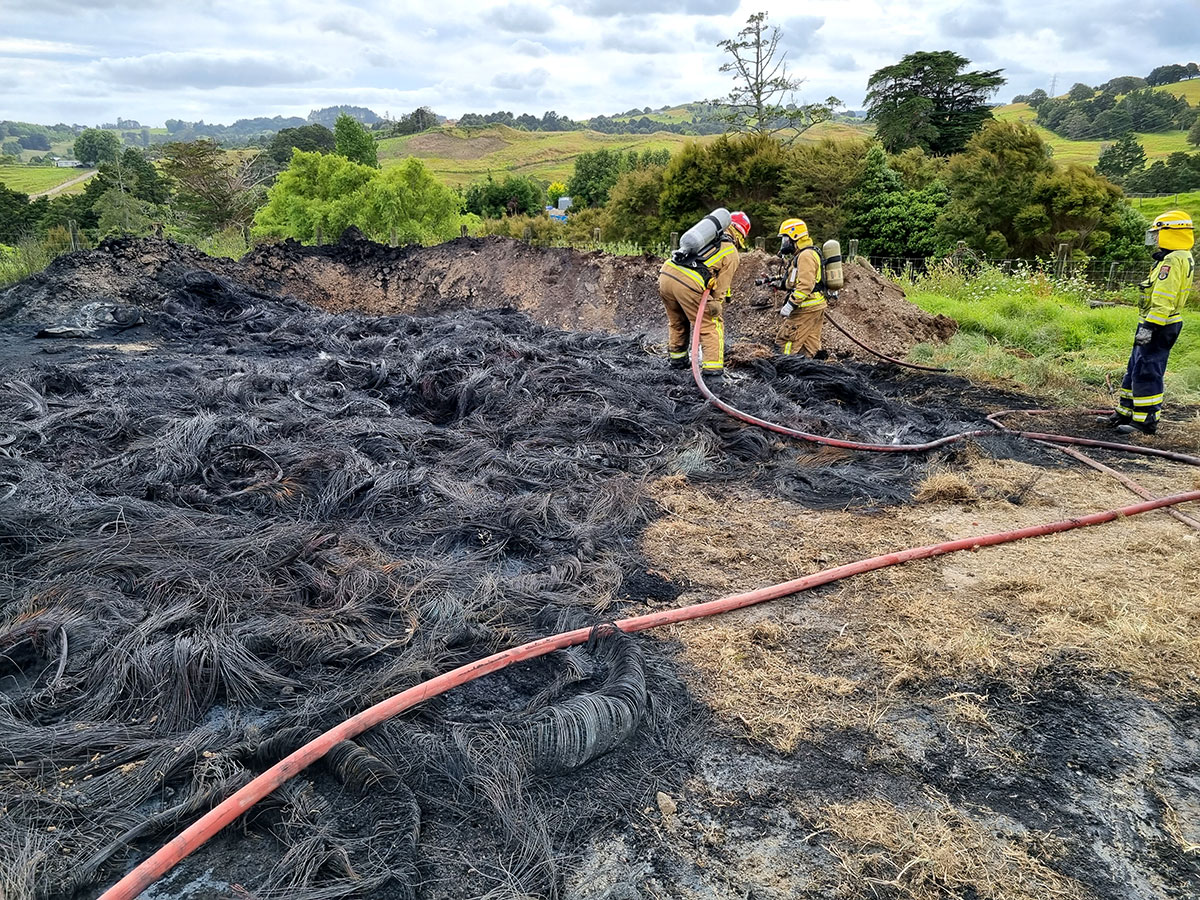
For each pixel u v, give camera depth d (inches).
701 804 97.5
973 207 1000.9
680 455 225.1
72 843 87.1
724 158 1018.1
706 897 84.0
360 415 254.2
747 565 163.0
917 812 96.6
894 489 206.1
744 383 293.7
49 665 119.1
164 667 115.0
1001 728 112.4
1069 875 87.7
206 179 1467.8
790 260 343.9
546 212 1927.9
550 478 208.1
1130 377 263.6
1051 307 469.7
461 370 289.9
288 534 160.1
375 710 105.2
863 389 297.0
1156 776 103.9
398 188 1139.3
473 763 99.6
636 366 321.4
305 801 92.5
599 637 128.6
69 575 138.9
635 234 1103.0
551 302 506.0
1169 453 237.5
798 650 131.2
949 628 137.5
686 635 135.0
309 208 1138.0
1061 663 127.3
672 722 112.0
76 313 409.4
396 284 562.6
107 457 207.5
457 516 178.5
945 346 405.4
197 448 204.4
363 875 84.3
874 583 154.9
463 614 135.3
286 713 108.7
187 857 87.3
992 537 173.8
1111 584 153.0
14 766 97.3
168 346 379.6
